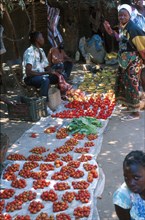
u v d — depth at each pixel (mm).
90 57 11031
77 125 6207
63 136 6004
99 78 9281
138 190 2414
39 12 11344
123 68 6414
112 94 7875
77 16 11469
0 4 7703
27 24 10750
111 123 6605
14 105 6898
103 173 4824
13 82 8844
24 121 6930
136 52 6207
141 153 2457
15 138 6137
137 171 2361
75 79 9461
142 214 2557
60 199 4254
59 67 8664
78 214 3930
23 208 4133
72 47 11516
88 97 7930
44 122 6742
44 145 5785
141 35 5969
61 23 11445
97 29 11578
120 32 6250
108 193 4426
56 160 5055
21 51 10875
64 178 4625
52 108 7391
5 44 9914
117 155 5375
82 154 5301
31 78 7461
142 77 6879
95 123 6367
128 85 6477
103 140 5906
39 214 4000
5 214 3994
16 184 4547
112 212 4070
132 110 6613
